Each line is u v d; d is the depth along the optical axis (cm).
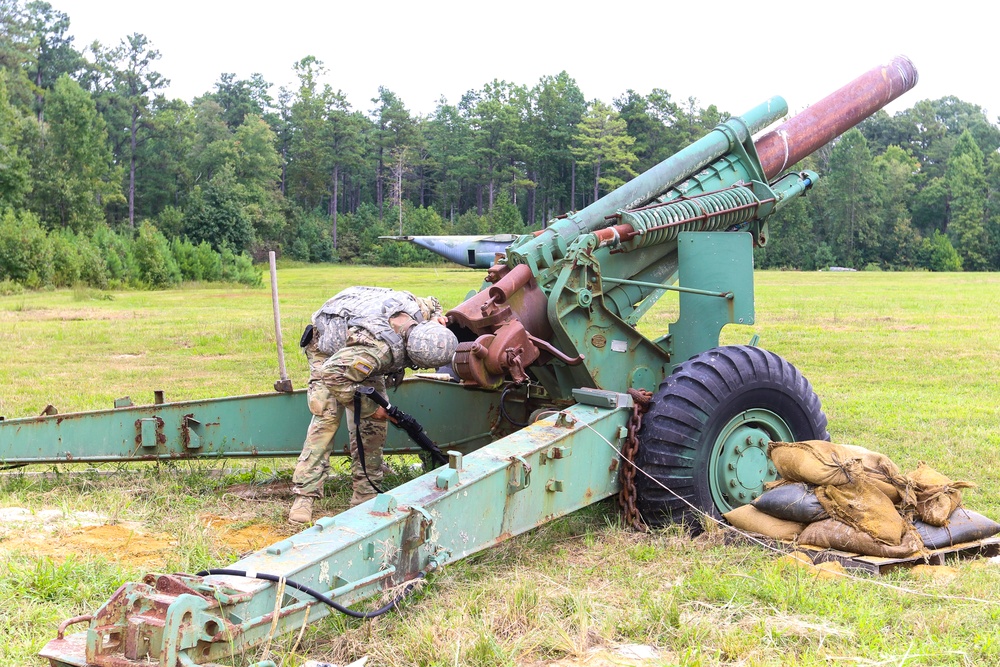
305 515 519
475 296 525
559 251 545
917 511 468
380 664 344
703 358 518
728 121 640
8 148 5569
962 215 9431
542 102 10200
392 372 519
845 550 454
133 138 8700
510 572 438
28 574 413
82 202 6750
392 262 8506
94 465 619
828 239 9462
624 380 564
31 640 352
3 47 7938
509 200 9975
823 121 677
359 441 506
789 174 671
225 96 11681
